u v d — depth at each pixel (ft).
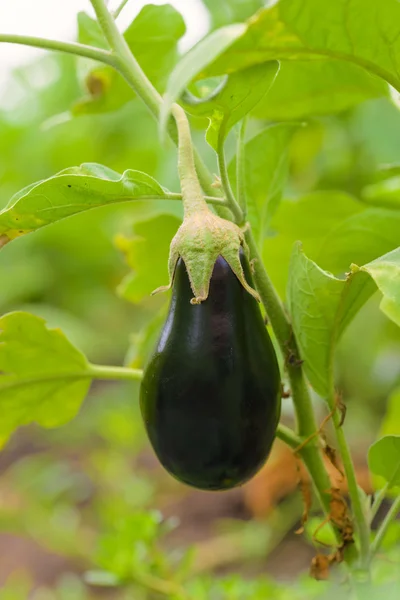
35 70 10.11
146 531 3.90
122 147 7.93
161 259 3.72
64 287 10.18
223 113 2.61
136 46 3.27
